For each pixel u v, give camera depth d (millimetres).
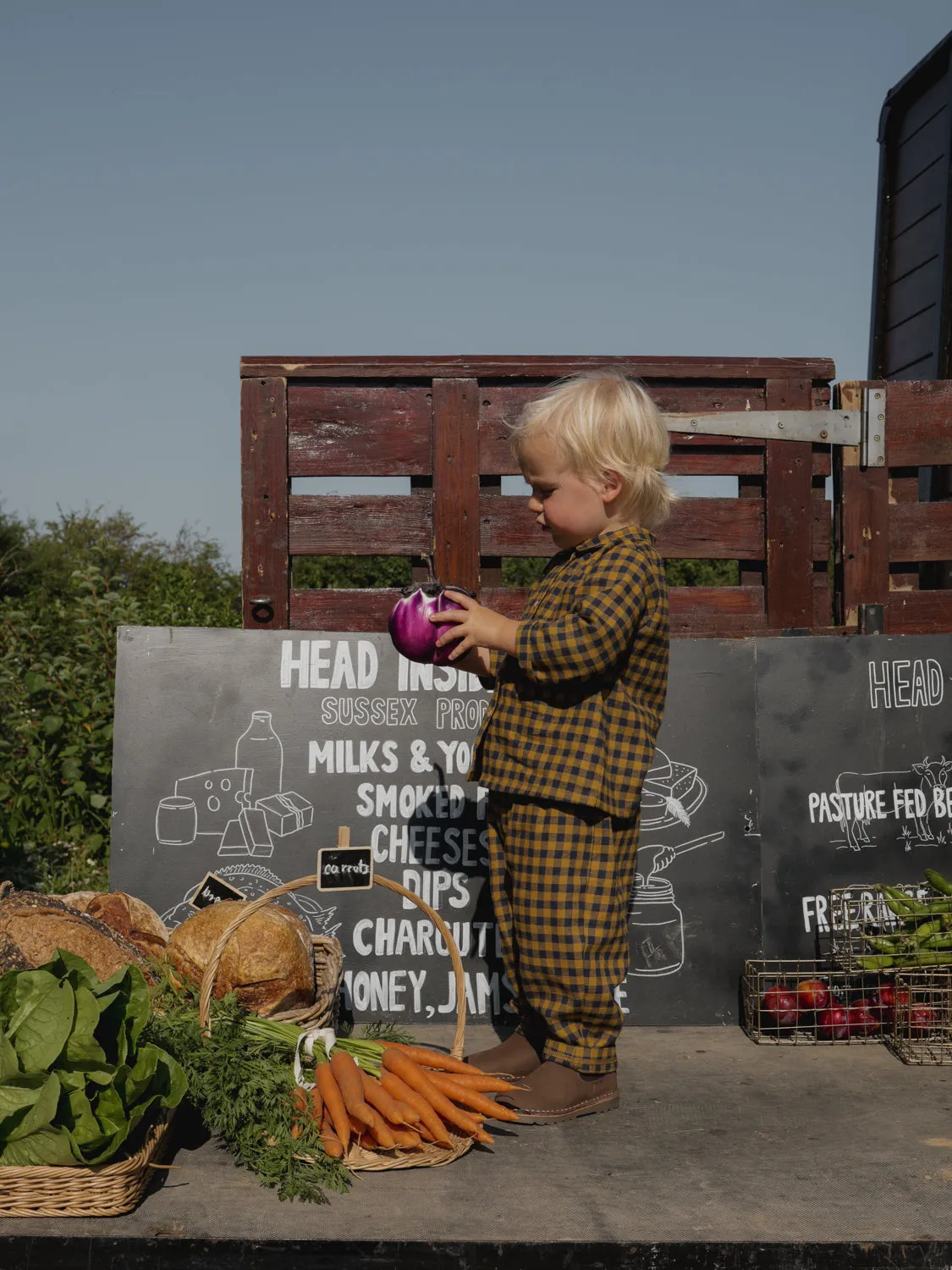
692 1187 2547
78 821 6387
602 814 2863
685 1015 3844
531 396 4293
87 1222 2352
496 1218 2389
